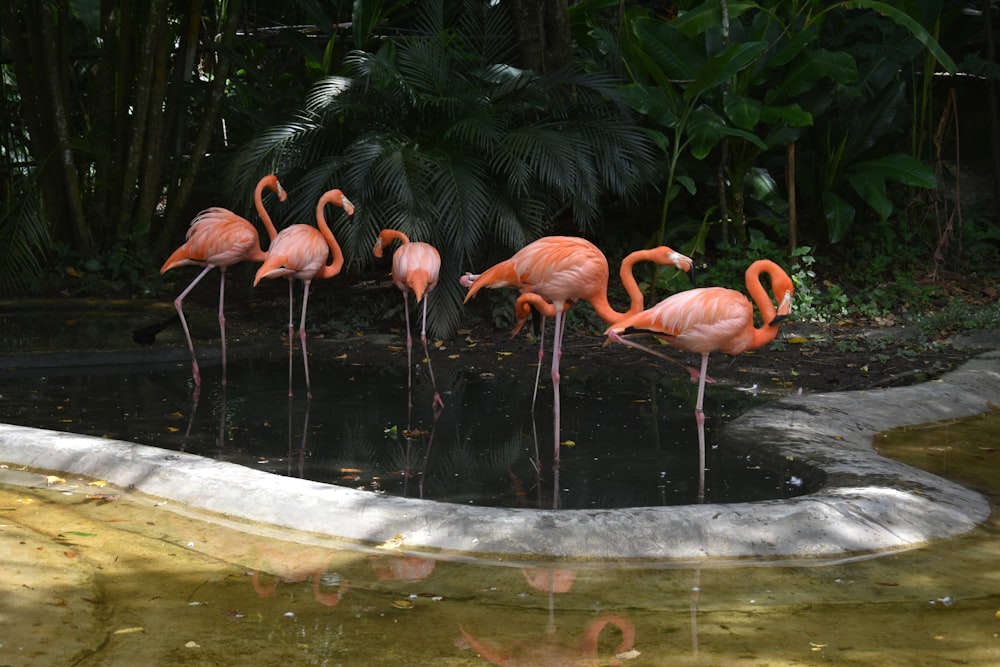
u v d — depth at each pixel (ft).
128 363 25.26
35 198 33.45
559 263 18.54
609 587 11.94
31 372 24.07
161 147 36.60
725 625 10.85
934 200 35.76
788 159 31.83
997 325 28.14
